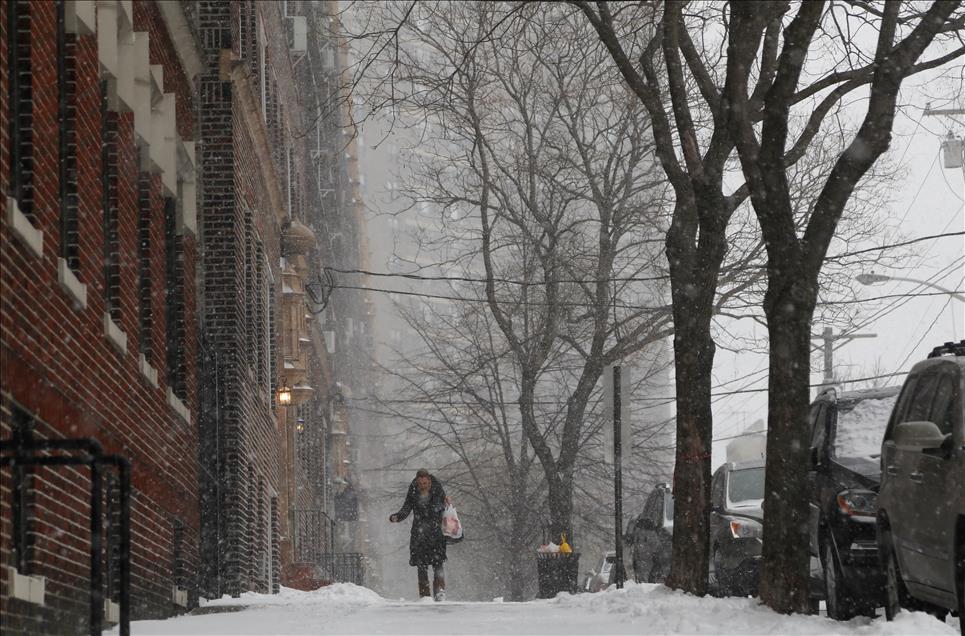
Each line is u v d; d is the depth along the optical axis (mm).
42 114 30656
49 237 30734
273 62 98688
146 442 42781
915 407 36031
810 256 40062
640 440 141125
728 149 49062
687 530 48344
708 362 49281
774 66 50250
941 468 32125
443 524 60656
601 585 93938
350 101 62656
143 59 44156
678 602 41875
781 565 39625
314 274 149125
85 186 35219
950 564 31156
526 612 45000
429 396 138000
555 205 121625
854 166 39875
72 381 32500
